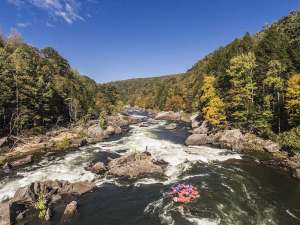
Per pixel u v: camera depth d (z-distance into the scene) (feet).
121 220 82.69
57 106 292.40
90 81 519.60
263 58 229.25
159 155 153.38
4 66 222.89
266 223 79.77
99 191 104.22
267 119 187.93
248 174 121.90
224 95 241.14
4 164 144.87
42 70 293.64
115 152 167.32
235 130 194.90
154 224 79.66
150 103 639.35
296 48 216.95
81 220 82.69
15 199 91.25
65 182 108.78
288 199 96.53
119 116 346.13
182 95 442.50
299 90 161.58
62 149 176.86
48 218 82.23
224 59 317.42
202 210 87.45
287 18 345.31
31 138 210.38
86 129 254.06
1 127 206.59
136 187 107.65
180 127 282.77
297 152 143.33
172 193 100.12
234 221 80.48
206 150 166.61
